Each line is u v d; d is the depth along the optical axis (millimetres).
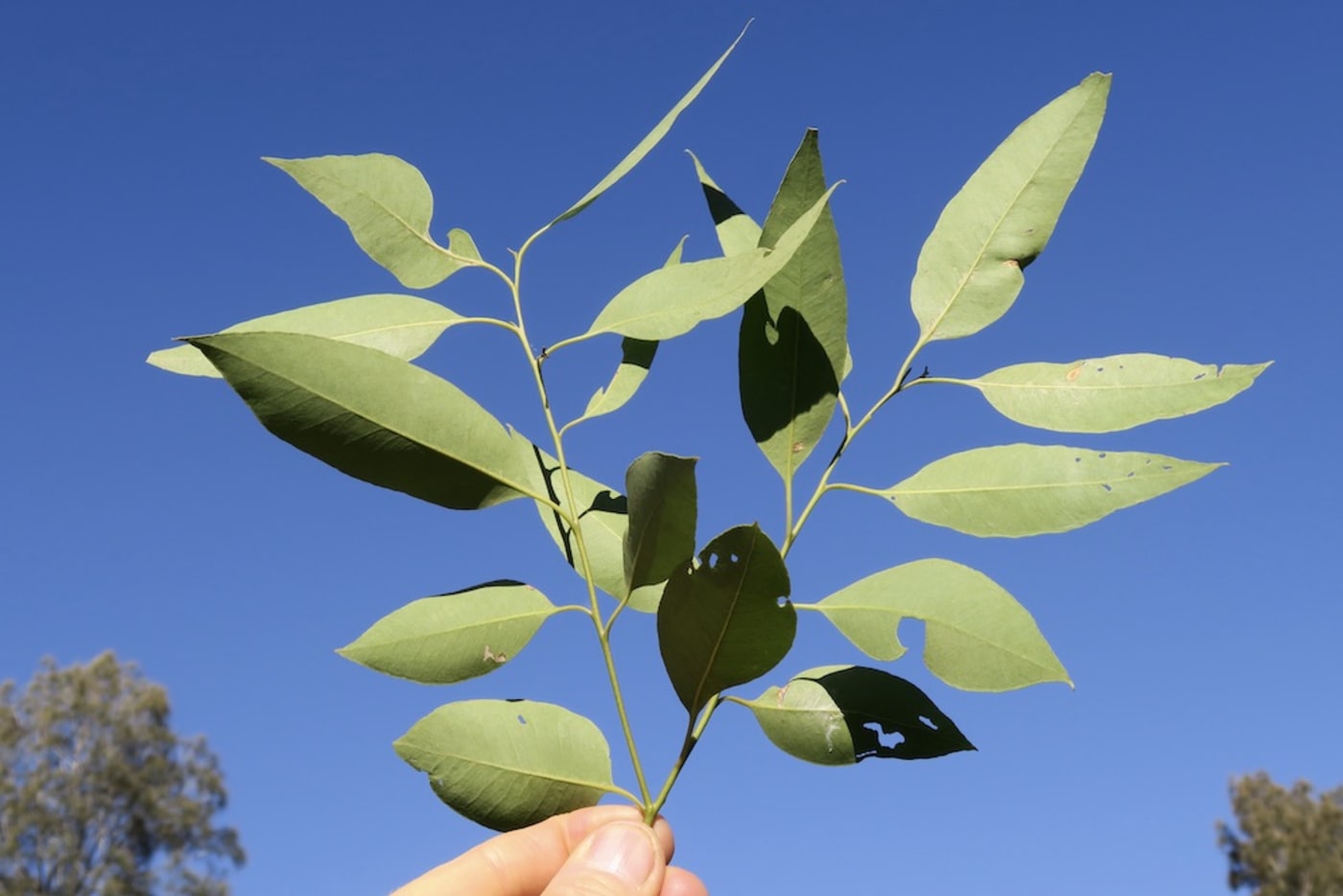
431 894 445
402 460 415
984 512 429
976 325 444
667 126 441
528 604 437
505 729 429
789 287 442
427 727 424
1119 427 427
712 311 427
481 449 421
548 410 448
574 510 437
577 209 451
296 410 403
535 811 427
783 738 428
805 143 435
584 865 424
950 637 420
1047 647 414
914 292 450
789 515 435
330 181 458
